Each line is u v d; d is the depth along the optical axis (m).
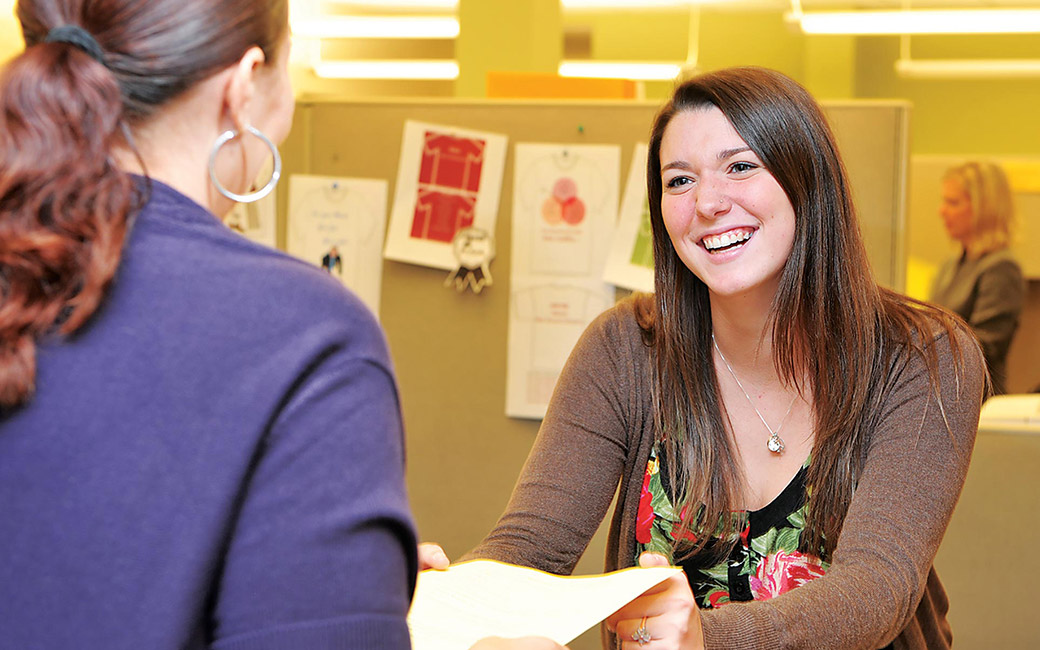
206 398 0.54
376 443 0.56
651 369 1.25
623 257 2.15
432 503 2.22
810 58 7.50
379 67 7.41
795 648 0.91
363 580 0.54
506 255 2.19
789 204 1.14
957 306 5.46
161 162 0.60
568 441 1.25
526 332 2.19
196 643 0.53
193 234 0.58
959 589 1.89
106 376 0.54
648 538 1.24
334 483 0.54
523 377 2.19
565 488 1.21
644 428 1.25
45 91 0.55
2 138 0.55
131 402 0.54
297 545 0.53
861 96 7.63
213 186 0.63
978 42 7.50
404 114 2.21
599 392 1.26
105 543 0.52
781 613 0.92
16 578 0.52
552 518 1.19
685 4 7.59
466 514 2.21
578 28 7.99
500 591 0.86
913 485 1.07
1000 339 5.38
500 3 3.82
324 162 2.23
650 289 2.14
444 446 2.22
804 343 1.17
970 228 5.44
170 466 0.53
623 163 2.16
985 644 1.88
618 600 0.78
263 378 0.55
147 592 0.52
